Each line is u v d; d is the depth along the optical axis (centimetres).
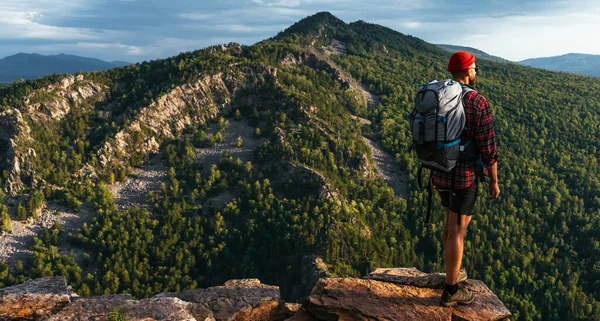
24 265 18738
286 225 19550
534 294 16900
